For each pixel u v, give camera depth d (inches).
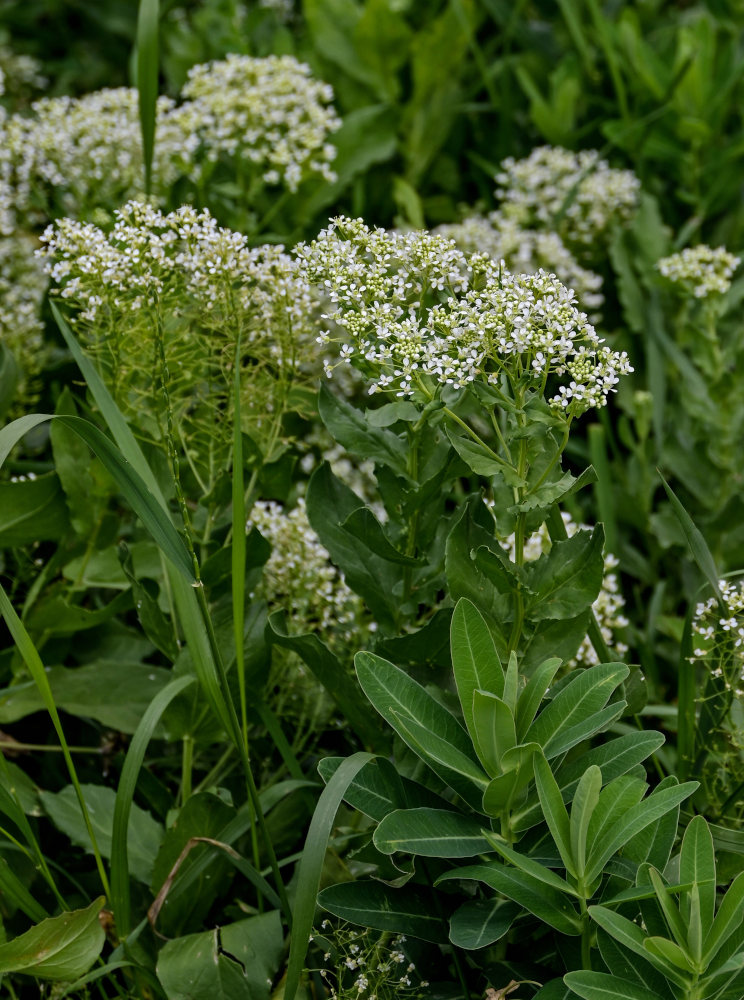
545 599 25.1
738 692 26.5
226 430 28.5
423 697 24.3
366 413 24.9
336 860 26.4
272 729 27.3
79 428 24.4
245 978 25.2
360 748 29.0
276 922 25.8
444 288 25.7
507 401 24.2
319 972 25.9
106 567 29.9
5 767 25.3
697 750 27.1
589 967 23.6
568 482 24.4
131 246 26.7
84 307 27.7
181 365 28.6
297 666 29.0
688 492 34.1
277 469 28.4
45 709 30.5
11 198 34.6
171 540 25.0
